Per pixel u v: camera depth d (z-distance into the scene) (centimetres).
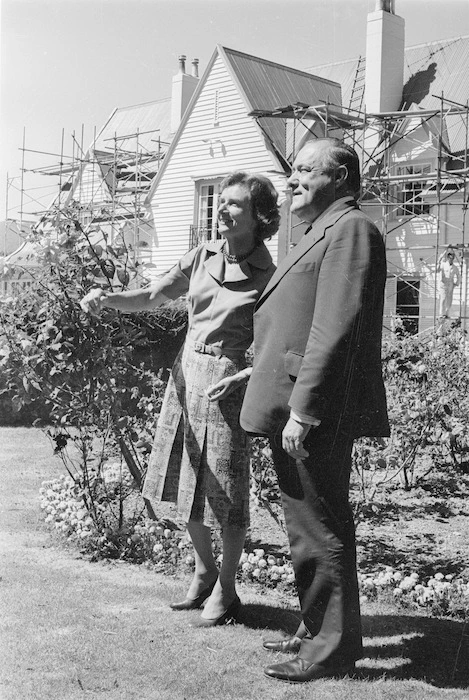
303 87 2416
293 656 325
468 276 1933
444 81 2247
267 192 364
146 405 523
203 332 372
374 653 333
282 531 543
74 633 339
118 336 478
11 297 475
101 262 472
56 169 2180
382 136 2205
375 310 298
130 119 2820
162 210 2492
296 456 293
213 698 282
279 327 308
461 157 2059
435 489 720
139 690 285
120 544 486
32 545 490
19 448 861
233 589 369
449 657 328
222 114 2353
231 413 365
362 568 478
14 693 277
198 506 367
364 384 304
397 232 2178
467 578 455
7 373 483
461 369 808
